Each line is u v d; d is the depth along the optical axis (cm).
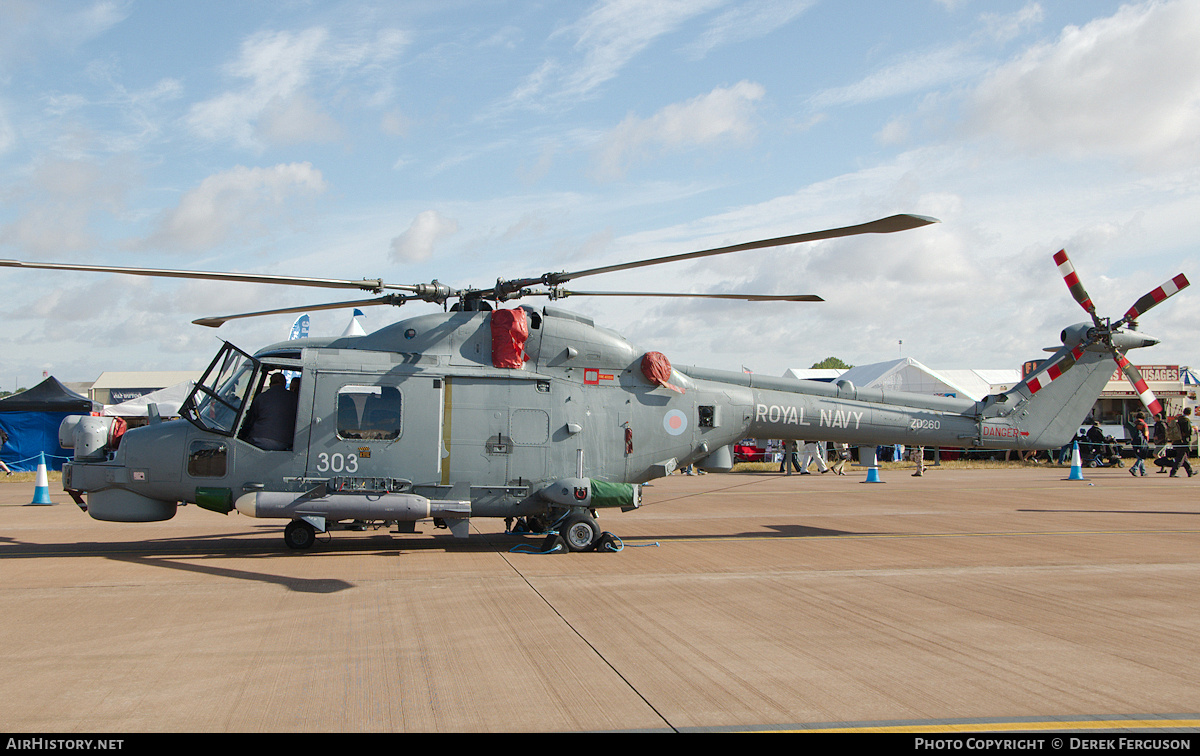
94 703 442
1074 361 1224
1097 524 1253
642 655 539
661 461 1038
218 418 928
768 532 1170
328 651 544
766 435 1123
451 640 573
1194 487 1947
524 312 995
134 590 733
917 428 1161
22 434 2470
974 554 964
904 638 585
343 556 933
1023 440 1200
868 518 1347
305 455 923
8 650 542
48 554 944
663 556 942
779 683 483
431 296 987
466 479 950
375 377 942
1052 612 667
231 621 622
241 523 1269
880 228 718
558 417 980
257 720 418
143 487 927
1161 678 496
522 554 952
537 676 493
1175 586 773
